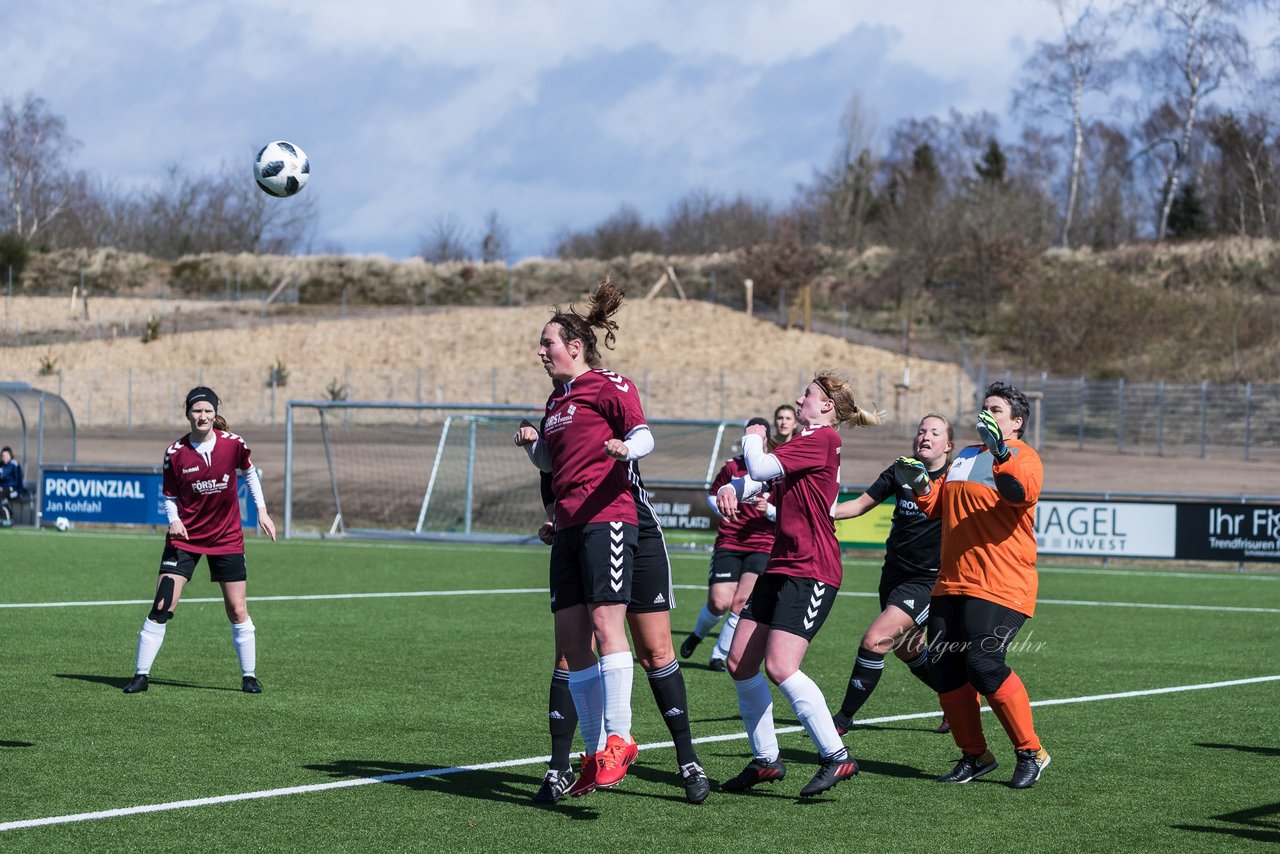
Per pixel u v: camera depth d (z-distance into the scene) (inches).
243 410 3408.0
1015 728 422.3
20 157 5831.7
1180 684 648.4
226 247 6190.9
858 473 2267.5
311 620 851.4
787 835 361.1
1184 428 2893.7
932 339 4055.1
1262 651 770.2
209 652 709.3
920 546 485.7
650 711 555.8
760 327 3882.9
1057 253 4719.5
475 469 2005.4
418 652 720.3
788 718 553.0
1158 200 5595.5
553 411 400.2
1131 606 1002.7
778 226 5733.3
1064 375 3604.8
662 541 402.3
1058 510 1325.0
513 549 1451.8
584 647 401.4
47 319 4298.7
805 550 404.5
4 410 3139.8
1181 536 1289.4
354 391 3540.8
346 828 362.6
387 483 2016.5
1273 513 1264.8
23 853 334.3
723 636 660.7
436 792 406.9
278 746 473.7
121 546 1357.0
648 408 3344.0
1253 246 4379.9
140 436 2957.7
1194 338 3651.6
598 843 350.6
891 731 522.6
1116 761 466.6
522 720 530.9
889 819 380.5
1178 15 5032.0
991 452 410.0
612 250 5964.6
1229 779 437.7
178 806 383.9
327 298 5000.0
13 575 1080.2
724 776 435.5
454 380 3567.9
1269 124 4958.2
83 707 543.8
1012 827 372.5
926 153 6077.8
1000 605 417.1
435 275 5113.2
